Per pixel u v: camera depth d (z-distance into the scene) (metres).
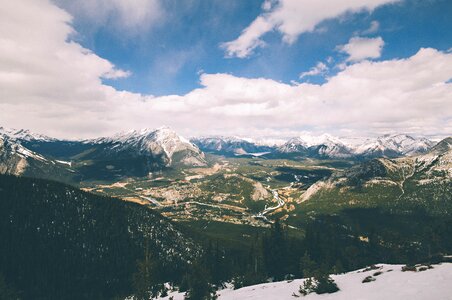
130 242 199.25
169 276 174.75
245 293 65.56
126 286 166.00
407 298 33.44
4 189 192.75
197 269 76.19
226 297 66.94
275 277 124.94
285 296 50.00
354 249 120.12
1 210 178.88
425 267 44.94
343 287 45.59
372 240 134.25
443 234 113.94
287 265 125.38
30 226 178.38
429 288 35.09
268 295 54.50
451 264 44.72
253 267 125.00
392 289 38.22
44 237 176.25
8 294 88.00
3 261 153.25
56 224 188.00
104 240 192.88
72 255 174.00
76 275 164.25
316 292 46.12
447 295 31.45
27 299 142.00
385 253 127.56
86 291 157.12
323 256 125.44
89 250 182.00
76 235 187.50
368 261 122.06
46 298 146.38
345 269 117.19
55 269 161.88
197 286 74.44
